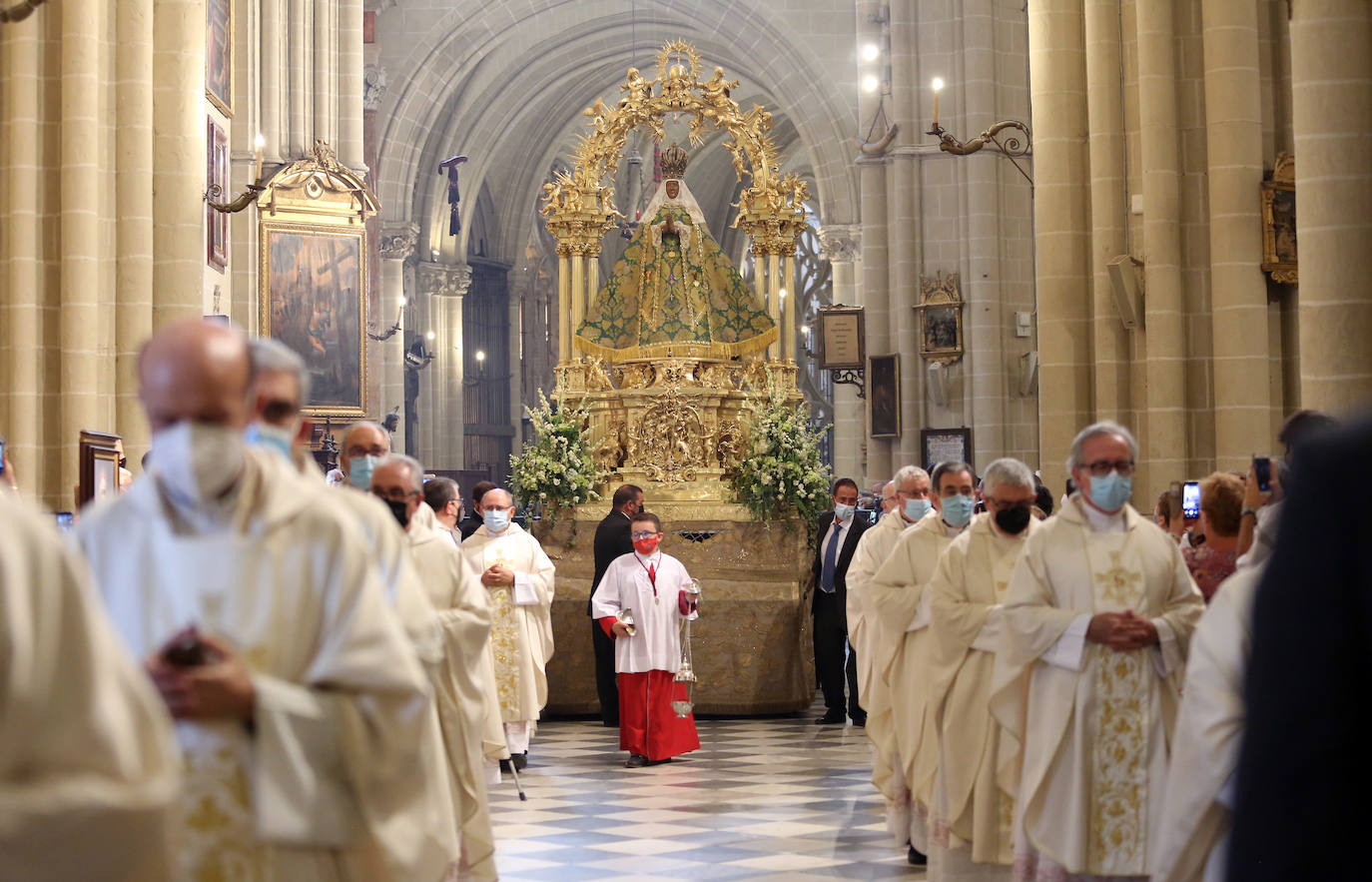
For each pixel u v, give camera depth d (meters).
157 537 2.95
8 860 1.90
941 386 24.94
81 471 9.15
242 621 2.92
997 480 6.76
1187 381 11.55
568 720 14.59
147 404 2.89
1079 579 5.95
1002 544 6.86
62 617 1.99
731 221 49.47
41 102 11.40
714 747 12.43
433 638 3.83
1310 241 8.13
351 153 23.91
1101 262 12.39
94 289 11.45
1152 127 11.52
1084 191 12.83
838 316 25.56
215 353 2.88
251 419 3.64
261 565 2.96
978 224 24.97
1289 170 11.12
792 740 12.78
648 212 15.56
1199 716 4.14
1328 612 1.67
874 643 8.70
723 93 15.45
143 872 2.02
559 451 14.62
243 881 2.84
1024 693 6.09
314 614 3.00
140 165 11.98
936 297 25.02
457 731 6.11
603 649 13.61
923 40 25.38
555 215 15.45
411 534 6.23
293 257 19.62
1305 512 1.71
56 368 11.41
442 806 4.30
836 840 8.55
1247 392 11.13
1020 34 25.41
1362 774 1.66
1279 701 1.69
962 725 6.75
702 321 15.17
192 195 12.41
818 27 33.38
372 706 2.97
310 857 2.96
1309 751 1.66
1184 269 11.54
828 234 33.66
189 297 12.38
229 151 18.94
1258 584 1.78
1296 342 11.33
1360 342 8.03
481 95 38.00
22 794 1.92
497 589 10.98
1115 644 5.70
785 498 14.17
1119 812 5.79
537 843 8.51
